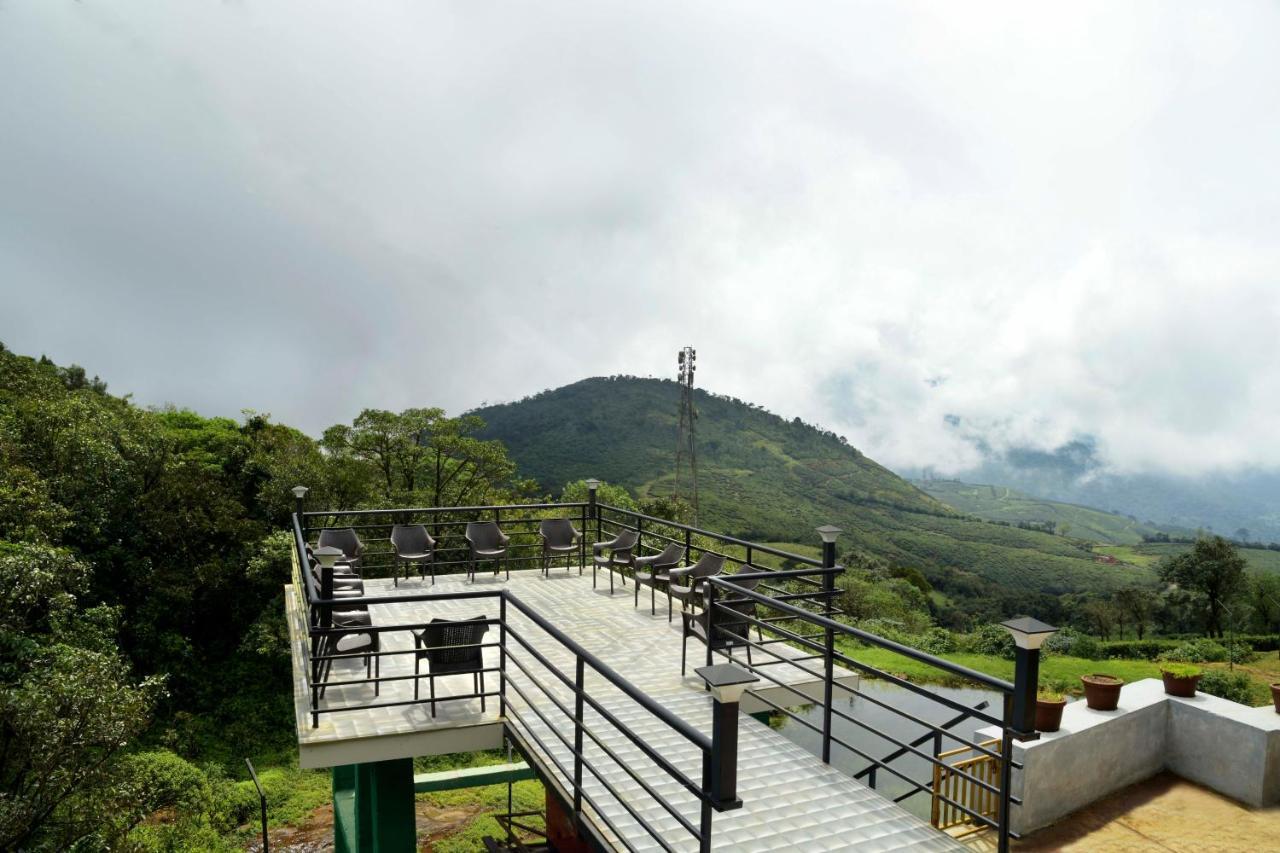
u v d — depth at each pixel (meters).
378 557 26.91
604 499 34.34
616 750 5.18
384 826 5.86
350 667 7.06
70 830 11.78
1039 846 6.66
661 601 9.96
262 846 18.08
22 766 11.78
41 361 46.34
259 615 28.20
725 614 6.64
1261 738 7.28
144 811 13.26
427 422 36.19
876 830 4.17
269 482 32.09
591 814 4.31
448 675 6.13
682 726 3.02
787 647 8.09
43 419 26.25
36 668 13.70
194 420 39.94
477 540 11.20
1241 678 17.69
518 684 6.59
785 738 5.66
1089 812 7.24
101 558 25.72
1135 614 42.12
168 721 24.28
